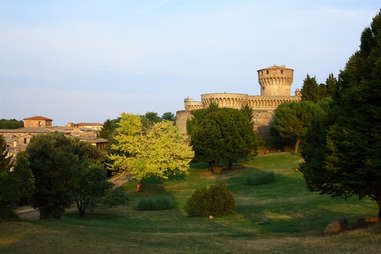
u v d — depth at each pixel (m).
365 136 21.58
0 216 25.06
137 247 18.62
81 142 68.56
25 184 28.70
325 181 24.70
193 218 37.59
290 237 23.67
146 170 57.22
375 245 17.20
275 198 47.75
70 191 35.59
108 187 41.62
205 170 84.50
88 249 17.33
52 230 21.66
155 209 45.00
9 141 76.50
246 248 19.36
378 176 20.98
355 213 33.22
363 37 25.41
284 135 92.06
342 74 25.86
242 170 77.12
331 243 19.22
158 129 63.12
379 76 21.12
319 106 86.19
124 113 61.25
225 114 77.62
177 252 17.78
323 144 25.56
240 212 39.78
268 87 135.62
